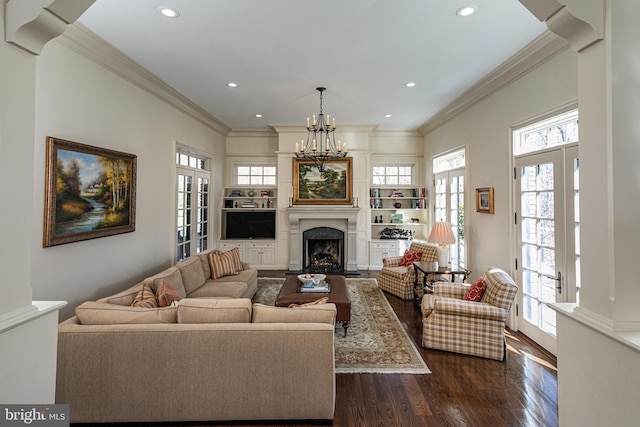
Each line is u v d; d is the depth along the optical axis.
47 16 1.25
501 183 3.79
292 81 4.01
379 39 2.97
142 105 3.84
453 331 3.04
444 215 5.83
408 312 4.20
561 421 1.52
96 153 3.03
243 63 3.49
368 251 6.69
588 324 1.33
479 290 3.20
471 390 2.43
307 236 6.64
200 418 2.04
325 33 2.86
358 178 6.61
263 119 5.98
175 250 4.61
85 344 1.99
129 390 2.01
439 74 3.79
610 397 1.24
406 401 2.29
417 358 2.93
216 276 4.35
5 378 1.19
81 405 1.99
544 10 1.39
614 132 1.26
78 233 2.82
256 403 2.04
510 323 3.63
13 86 1.23
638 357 1.13
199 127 5.52
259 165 7.09
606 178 1.28
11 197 1.22
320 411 2.04
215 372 2.03
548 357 2.96
